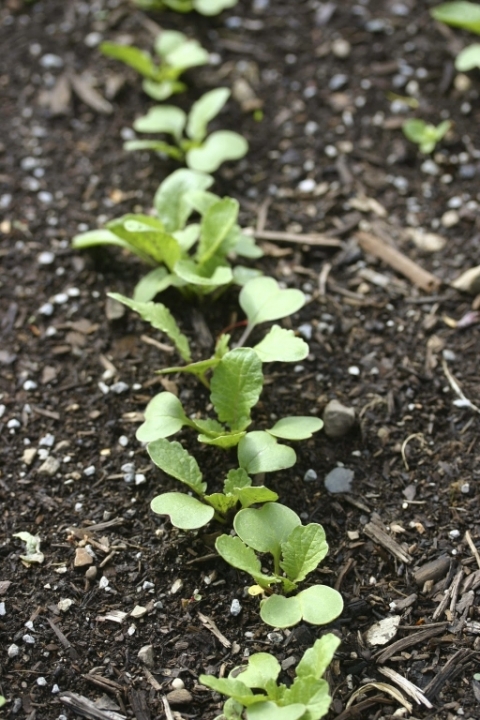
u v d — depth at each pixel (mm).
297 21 908
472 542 713
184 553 713
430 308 784
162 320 737
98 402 757
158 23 912
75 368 769
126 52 851
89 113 871
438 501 725
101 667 689
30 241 813
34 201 830
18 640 695
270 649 691
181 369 728
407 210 822
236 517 694
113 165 847
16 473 737
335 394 755
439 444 740
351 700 680
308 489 729
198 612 700
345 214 821
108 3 922
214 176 839
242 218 821
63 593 706
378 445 740
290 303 743
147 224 767
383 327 777
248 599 702
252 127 860
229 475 707
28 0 922
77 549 715
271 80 881
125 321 783
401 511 723
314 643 684
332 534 718
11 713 681
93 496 730
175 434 743
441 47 888
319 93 873
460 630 693
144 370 766
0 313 788
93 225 819
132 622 698
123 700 682
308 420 720
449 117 859
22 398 760
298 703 660
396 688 682
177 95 878
